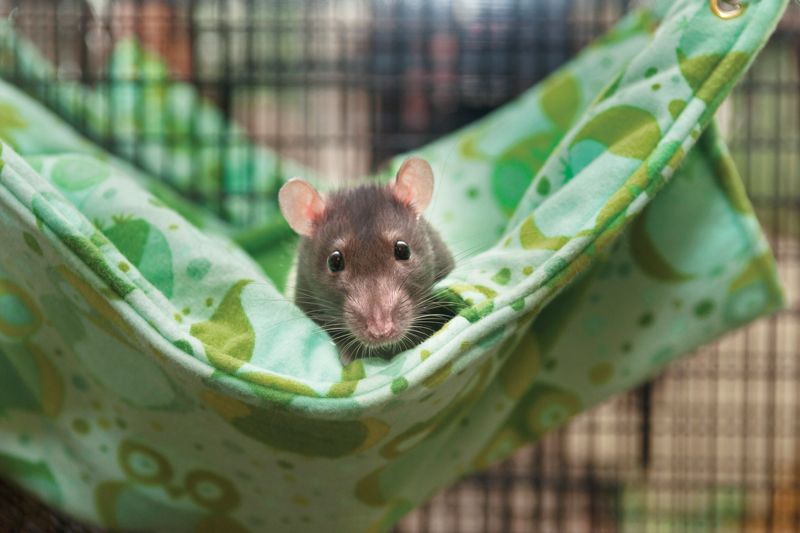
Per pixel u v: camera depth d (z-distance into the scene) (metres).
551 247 0.36
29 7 0.62
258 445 0.36
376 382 0.33
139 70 0.60
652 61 0.38
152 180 0.57
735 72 0.37
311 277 0.41
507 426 0.43
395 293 0.38
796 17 0.55
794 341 0.68
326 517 0.39
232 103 0.63
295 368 0.34
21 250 0.35
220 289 0.36
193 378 0.33
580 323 0.42
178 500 0.40
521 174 0.49
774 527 0.60
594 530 0.61
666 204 0.41
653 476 0.61
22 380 0.40
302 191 0.42
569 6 0.60
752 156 0.62
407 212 0.41
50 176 0.39
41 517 0.41
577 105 0.48
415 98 0.62
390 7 0.60
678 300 0.42
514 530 0.62
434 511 0.63
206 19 0.62
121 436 0.39
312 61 0.61
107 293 0.34
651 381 0.61
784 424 0.64
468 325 0.34
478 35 0.60
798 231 0.60
